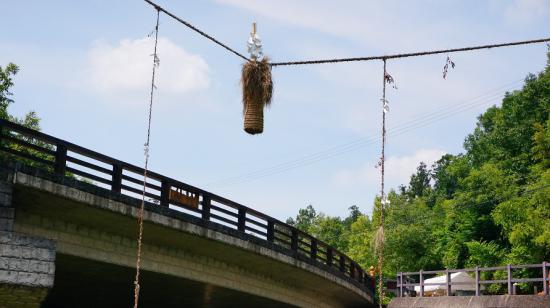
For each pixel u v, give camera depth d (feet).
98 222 63.77
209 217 72.95
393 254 180.14
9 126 55.52
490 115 227.40
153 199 68.64
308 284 97.55
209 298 90.74
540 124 191.62
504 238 174.91
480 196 181.37
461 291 109.40
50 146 130.62
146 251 70.64
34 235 59.93
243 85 30.73
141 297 88.89
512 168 193.88
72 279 75.66
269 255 81.82
